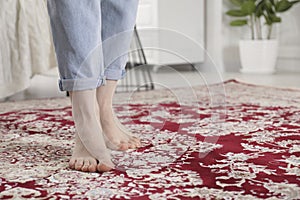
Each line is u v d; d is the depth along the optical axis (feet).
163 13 13.39
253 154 4.22
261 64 12.98
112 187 3.35
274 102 7.34
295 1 12.45
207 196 3.13
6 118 6.26
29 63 8.02
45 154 4.35
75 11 3.62
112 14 4.08
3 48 7.73
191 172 3.68
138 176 3.60
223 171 3.70
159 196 3.15
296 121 5.77
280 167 3.80
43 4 8.13
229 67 14.12
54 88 9.95
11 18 7.79
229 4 13.97
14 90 7.89
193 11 14.02
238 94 8.34
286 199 3.06
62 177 3.61
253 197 3.10
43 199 3.12
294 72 13.07
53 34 3.77
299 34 13.34
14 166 3.94
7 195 3.21
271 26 13.01
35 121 6.01
